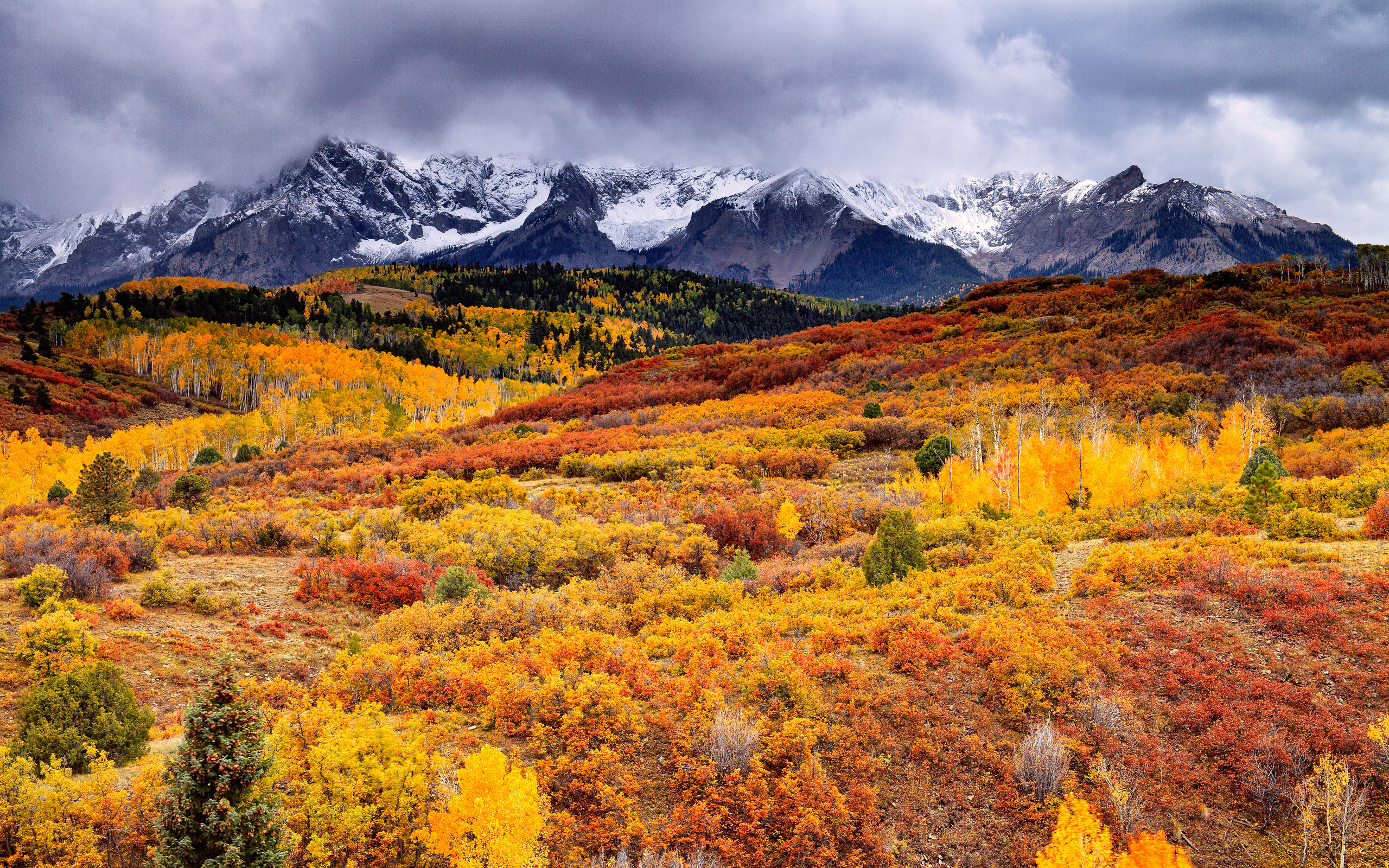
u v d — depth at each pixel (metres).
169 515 24.11
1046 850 8.24
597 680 10.77
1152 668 11.11
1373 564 13.34
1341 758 9.02
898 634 12.63
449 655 13.39
